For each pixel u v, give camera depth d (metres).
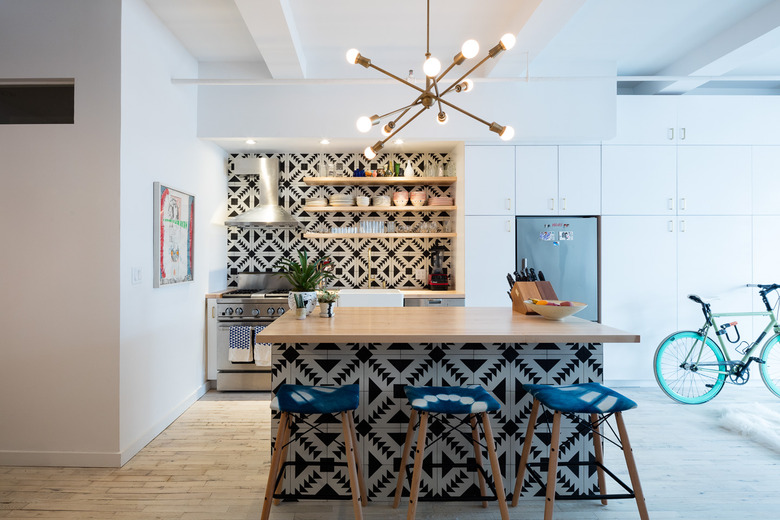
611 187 4.53
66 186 2.83
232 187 5.17
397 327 2.39
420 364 2.49
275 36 3.36
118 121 2.83
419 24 3.50
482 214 4.52
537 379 2.52
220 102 4.31
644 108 4.53
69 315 2.83
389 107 4.35
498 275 4.52
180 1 3.19
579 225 4.53
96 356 2.82
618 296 4.53
